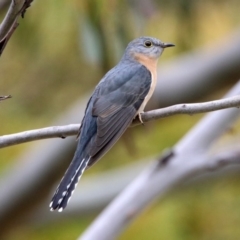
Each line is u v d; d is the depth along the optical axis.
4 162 14.20
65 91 13.98
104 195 14.02
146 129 13.58
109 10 10.98
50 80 13.93
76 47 12.66
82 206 14.03
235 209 14.10
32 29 12.30
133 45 10.20
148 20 11.54
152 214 13.50
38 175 13.74
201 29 13.50
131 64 9.81
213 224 13.82
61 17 11.78
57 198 7.82
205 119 11.09
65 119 13.43
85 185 14.17
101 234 10.24
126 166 14.46
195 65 13.79
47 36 12.43
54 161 13.62
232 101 7.64
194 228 13.73
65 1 11.54
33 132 7.89
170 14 12.77
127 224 10.39
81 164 8.18
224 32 13.94
